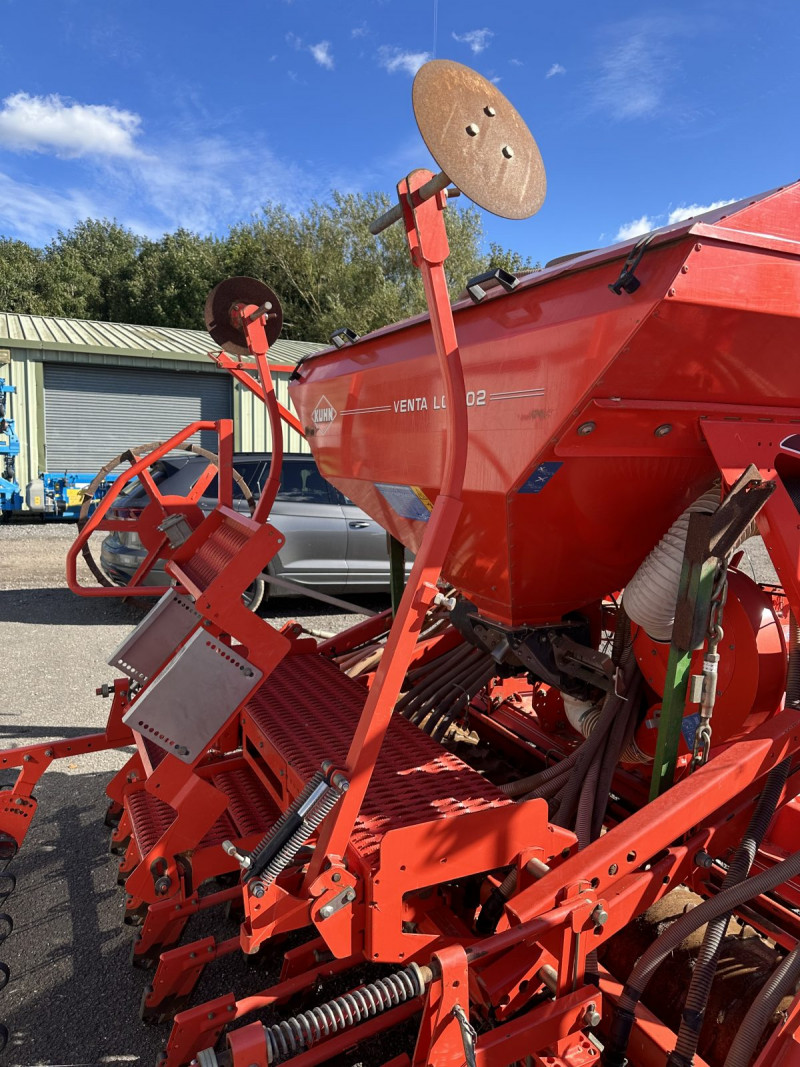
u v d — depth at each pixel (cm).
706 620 206
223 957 264
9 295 3859
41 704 513
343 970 237
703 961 185
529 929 170
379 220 185
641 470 225
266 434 1739
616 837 189
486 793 215
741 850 211
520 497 224
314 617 770
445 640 382
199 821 240
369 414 305
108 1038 226
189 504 364
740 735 222
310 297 3284
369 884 178
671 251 180
